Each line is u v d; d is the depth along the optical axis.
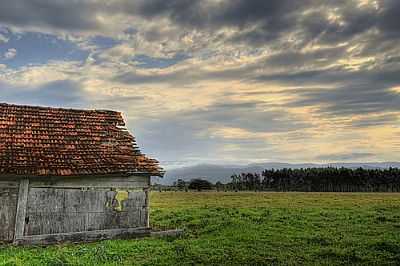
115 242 17.94
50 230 18.28
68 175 18.52
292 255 15.95
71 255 14.98
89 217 19.11
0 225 17.52
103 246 16.58
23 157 18.77
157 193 77.62
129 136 23.34
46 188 18.48
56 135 21.44
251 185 110.31
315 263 14.71
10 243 17.45
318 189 104.12
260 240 18.78
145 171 20.23
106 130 23.19
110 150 21.44
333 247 17.42
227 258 15.30
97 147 21.42
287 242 18.42
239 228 22.12
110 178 19.81
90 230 19.06
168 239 19.42
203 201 48.47
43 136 21.03
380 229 22.33
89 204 19.20
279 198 55.81
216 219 25.98
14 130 20.81
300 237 19.62
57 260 13.84
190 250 16.39
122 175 20.03
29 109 23.02
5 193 17.80
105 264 13.70
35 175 18.00
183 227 23.17
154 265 14.05
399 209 33.84
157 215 30.08
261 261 14.88
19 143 19.89
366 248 17.34
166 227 23.03
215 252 16.20
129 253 15.80
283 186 107.88
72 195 18.94
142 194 20.42
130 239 19.23
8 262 13.53
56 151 20.08
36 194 18.27
